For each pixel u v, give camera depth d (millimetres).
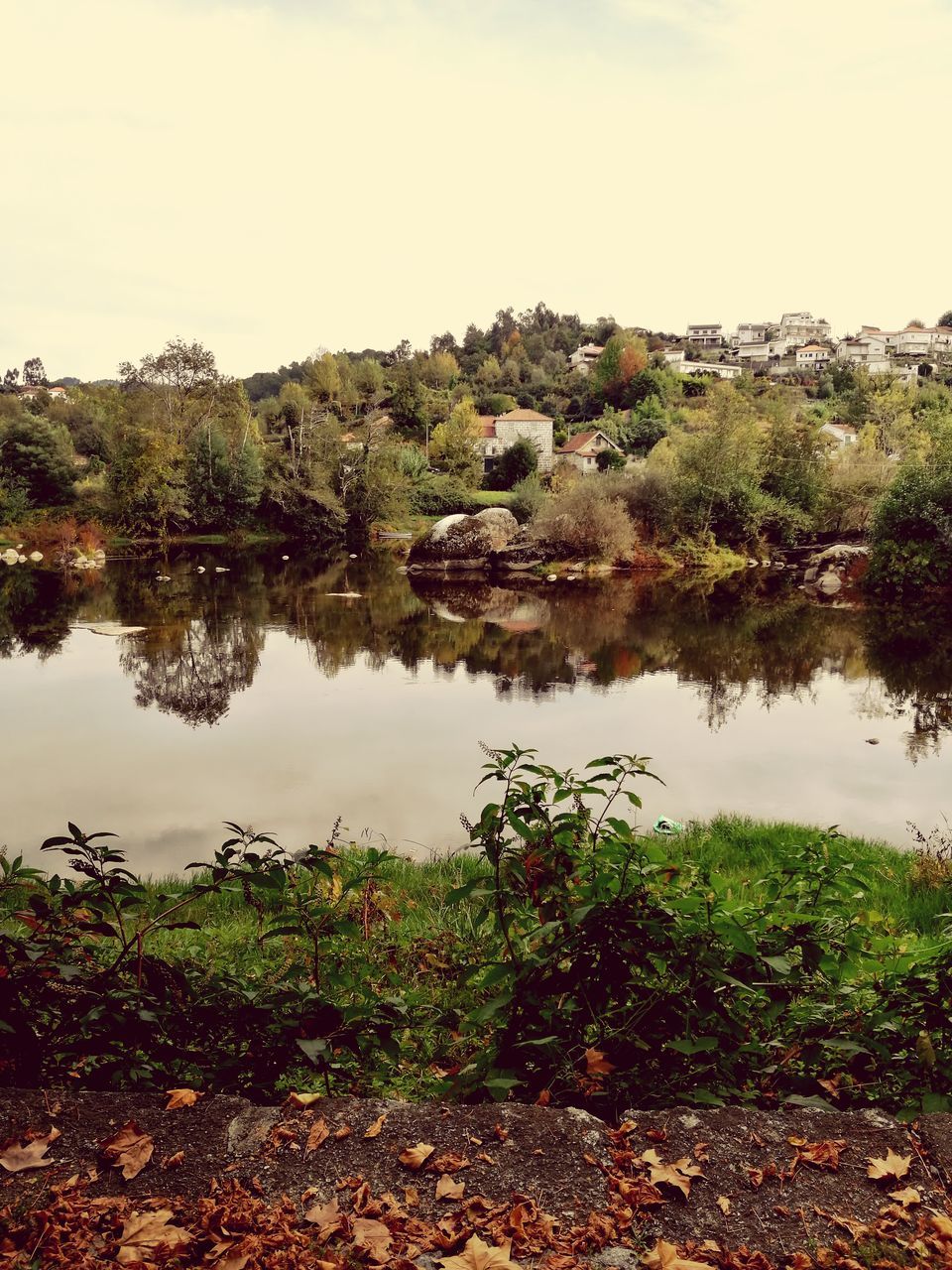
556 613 28703
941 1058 2990
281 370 190375
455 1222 2227
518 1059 3070
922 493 31688
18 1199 2295
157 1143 2545
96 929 3229
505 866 3268
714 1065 2969
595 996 3039
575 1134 2592
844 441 78688
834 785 11680
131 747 13742
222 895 6727
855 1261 2104
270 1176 2418
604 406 130750
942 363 155000
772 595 33125
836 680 18672
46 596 32312
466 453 77000
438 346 195250
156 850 9539
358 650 22359
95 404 87812
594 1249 2154
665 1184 2385
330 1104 2748
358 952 5367
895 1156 2490
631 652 21906
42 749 13625
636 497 45844
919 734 14297
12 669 19984
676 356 167000
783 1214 2289
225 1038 3164
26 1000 3260
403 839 9805
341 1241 2156
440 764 12789
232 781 12062
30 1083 2924
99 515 54000
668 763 12656
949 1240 2166
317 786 11828
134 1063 3072
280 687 18203
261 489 58625
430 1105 2738
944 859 7766
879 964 3193
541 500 52594
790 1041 3186
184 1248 2107
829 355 181375
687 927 3006
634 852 3234
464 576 40250
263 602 31125
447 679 18906
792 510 45062
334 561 47000
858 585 34812
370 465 58938
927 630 24812
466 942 5730
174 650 22312
